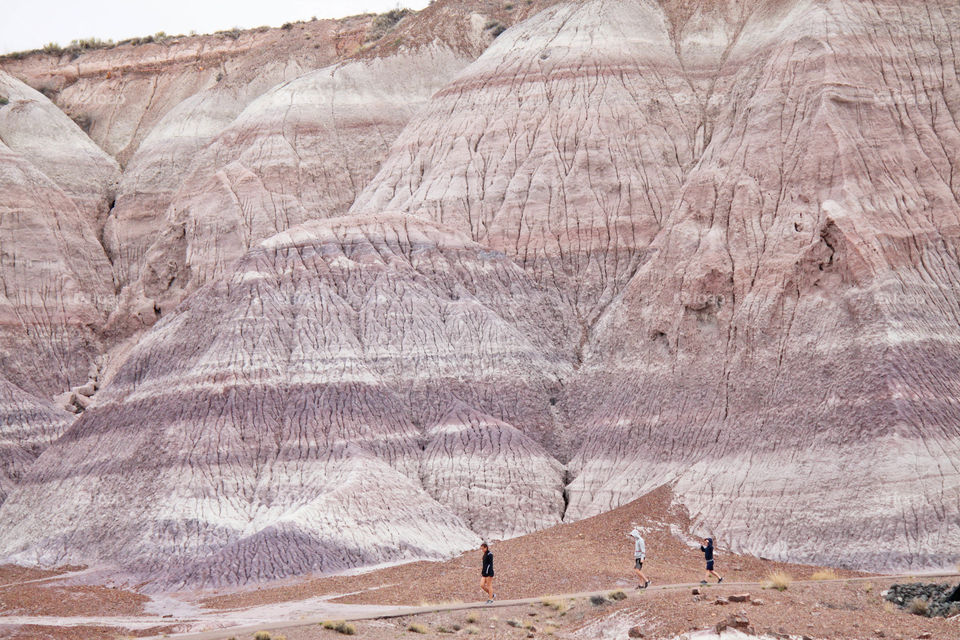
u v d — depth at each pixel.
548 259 136.12
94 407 124.88
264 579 92.31
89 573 101.38
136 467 112.50
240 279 126.75
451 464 111.12
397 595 79.88
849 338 104.19
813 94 124.31
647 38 154.62
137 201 183.62
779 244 115.31
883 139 121.06
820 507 95.56
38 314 160.25
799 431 102.19
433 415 117.62
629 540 97.81
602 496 109.69
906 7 133.50
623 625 62.59
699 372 113.88
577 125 143.75
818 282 109.88
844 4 132.00
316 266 128.75
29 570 104.69
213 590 90.88
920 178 119.44
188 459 110.06
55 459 120.88
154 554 101.81
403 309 124.69
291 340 120.44
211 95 197.88
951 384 100.94
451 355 122.19
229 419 112.94
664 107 146.25
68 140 194.50
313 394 115.44
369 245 132.00
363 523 100.25
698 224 123.69
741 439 105.94
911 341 102.25
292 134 171.38
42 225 167.75
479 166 144.88
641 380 117.81
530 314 131.25
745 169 123.88
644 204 137.38
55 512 113.06
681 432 110.56
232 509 105.94
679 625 59.34
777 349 109.00
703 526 100.06
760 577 85.50
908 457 94.19
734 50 150.00
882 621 60.53
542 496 110.56
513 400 120.12
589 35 153.88
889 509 91.88
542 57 153.62
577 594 77.81
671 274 121.50
